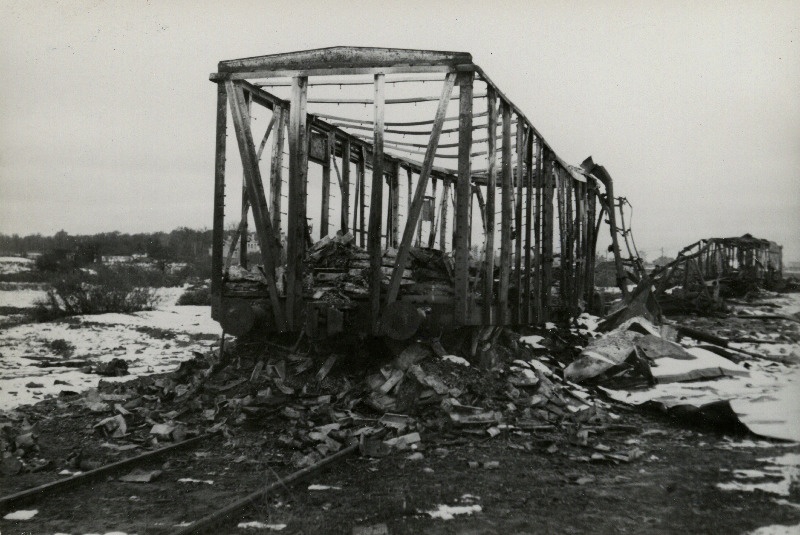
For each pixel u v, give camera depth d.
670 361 11.56
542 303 12.47
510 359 10.30
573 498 5.19
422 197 8.56
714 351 13.23
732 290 29.14
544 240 12.52
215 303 9.48
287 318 9.07
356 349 8.98
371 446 6.63
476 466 6.15
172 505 4.95
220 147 9.42
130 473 5.83
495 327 10.17
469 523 4.56
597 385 10.38
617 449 6.92
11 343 15.25
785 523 4.59
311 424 7.38
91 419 7.81
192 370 9.18
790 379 10.95
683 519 4.68
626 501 5.12
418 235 14.69
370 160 13.85
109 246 50.56
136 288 25.28
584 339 13.80
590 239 17.77
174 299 30.95
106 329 18.45
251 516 4.63
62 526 4.48
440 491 5.32
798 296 30.05
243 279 9.62
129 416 7.75
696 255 22.09
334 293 9.12
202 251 53.66
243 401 7.96
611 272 38.50
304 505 4.93
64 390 9.35
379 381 8.32
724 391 9.91
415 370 8.15
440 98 8.51
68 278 22.81
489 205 9.18
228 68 9.35
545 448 6.88
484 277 9.31
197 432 7.17
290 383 8.44
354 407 7.91
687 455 6.74
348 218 12.48
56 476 5.79
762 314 23.00
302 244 9.12
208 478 5.74
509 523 4.57
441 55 8.47
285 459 6.36
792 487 5.50
